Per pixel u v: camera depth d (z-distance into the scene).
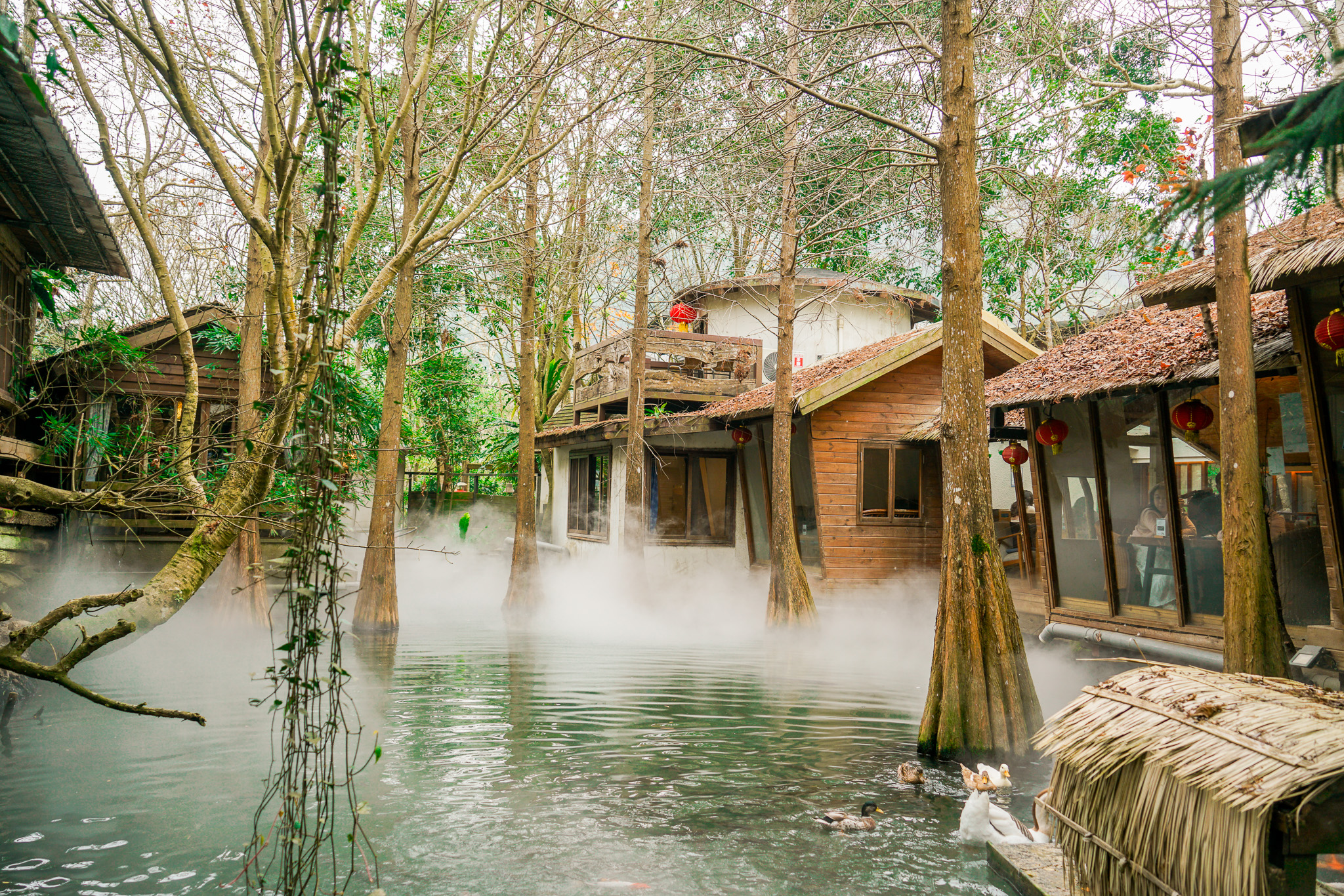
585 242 18.86
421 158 12.94
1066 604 10.77
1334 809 2.64
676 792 5.77
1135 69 13.50
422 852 4.70
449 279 18.22
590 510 19.52
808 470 15.26
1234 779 2.82
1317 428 6.93
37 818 5.10
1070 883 3.86
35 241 11.11
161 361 15.34
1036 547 12.02
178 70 5.14
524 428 15.17
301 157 5.20
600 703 8.38
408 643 11.93
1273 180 1.96
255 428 5.77
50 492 5.74
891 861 4.69
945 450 7.00
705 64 12.90
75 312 13.68
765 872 4.50
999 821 5.11
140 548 13.99
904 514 14.35
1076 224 15.72
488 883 4.31
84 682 8.81
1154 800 3.24
